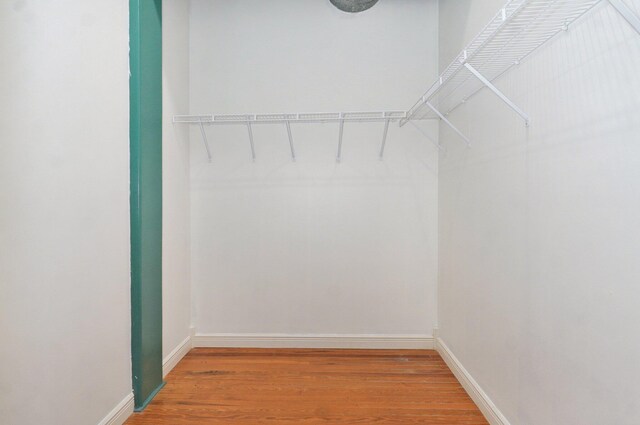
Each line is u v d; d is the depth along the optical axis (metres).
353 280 2.64
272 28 2.62
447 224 2.40
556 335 1.25
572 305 1.16
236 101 2.62
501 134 1.64
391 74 2.60
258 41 2.62
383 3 2.59
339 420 1.75
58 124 1.33
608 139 1.01
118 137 1.70
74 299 1.41
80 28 1.44
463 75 1.78
